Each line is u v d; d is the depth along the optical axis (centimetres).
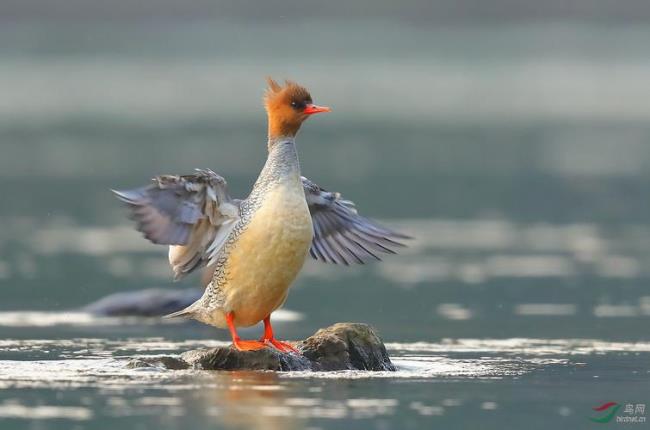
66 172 3419
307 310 1612
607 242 2252
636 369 1141
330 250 1162
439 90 6919
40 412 916
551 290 1750
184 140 4441
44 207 2764
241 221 1052
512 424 912
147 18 9938
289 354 1087
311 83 7250
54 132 4825
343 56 8950
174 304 1545
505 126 5106
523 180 3256
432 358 1205
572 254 2109
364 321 1507
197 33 10200
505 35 10344
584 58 8850
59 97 6519
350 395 985
